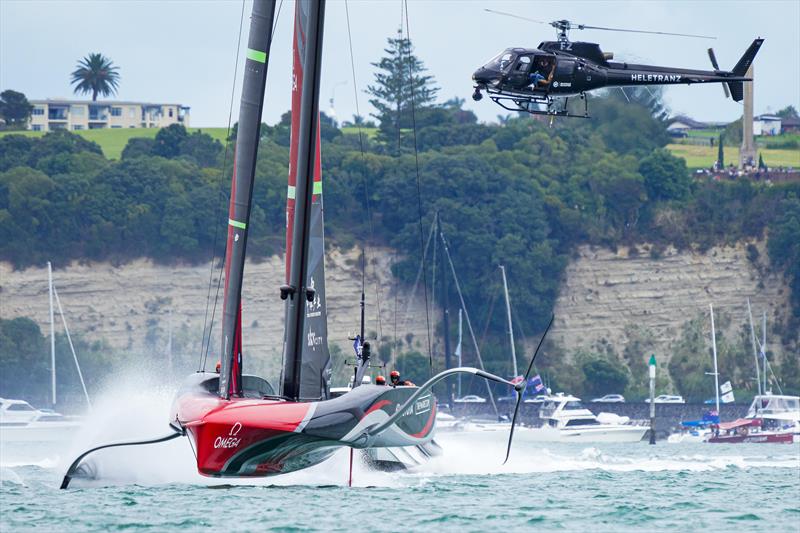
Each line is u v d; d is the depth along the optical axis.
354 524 56.22
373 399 68.75
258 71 69.69
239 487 72.19
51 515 58.34
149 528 54.44
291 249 70.19
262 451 65.50
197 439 65.31
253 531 53.72
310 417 65.31
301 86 74.69
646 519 60.38
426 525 56.47
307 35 68.88
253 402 67.06
